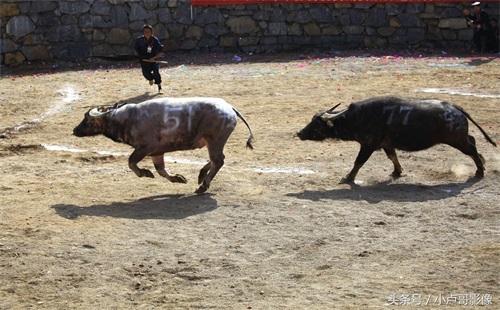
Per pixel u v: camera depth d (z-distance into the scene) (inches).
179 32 1008.9
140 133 423.5
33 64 964.0
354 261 327.9
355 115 444.1
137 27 994.1
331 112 455.8
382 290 295.9
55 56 975.6
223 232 365.7
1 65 953.5
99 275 315.3
